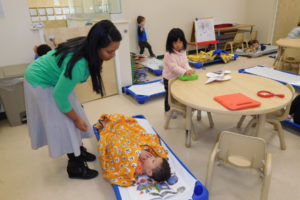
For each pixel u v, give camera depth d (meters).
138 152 1.56
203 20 5.26
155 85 3.38
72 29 2.63
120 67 3.18
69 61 1.11
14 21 2.59
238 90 1.73
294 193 1.51
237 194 1.53
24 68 2.62
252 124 2.11
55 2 4.78
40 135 1.54
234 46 5.95
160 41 5.28
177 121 2.52
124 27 3.00
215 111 1.44
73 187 1.66
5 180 1.76
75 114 1.40
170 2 5.08
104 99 3.15
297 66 4.22
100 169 1.83
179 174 1.58
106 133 1.89
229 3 5.95
